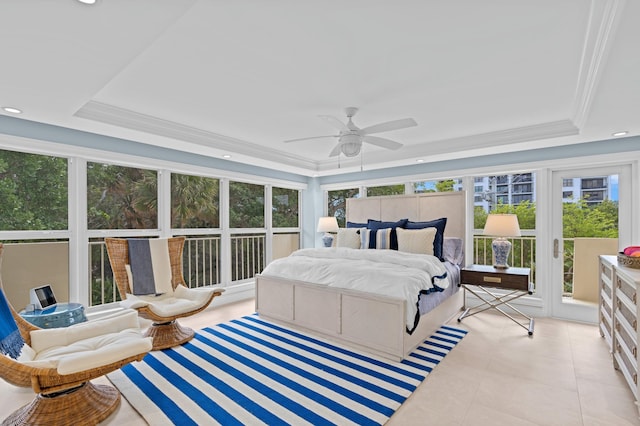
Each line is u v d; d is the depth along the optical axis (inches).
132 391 90.4
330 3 62.0
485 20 67.4
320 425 75.4
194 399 86.3
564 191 157.1
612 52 66.0
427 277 120.8
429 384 94.3
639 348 76.9
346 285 121.7
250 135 158.1
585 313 150.9
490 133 151.9
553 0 60.7
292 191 246.2
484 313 165.9
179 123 138.3
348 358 111.0
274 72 91.3
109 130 126.0
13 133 115.5
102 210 146.3
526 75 92.4
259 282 153.9
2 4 51.8
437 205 181.3
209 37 73.7
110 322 95.3
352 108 118.7
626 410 81.2
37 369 67.9
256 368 103.7
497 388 92.0
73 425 74.4
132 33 61.7
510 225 143.9
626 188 142.8
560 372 101.5
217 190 194.5
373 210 204.7
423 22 68.3
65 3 52.1
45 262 126.2
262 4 62.0
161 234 164.2
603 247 148.3
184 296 136.0
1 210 119.0
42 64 73.7
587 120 111.4
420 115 127.3
